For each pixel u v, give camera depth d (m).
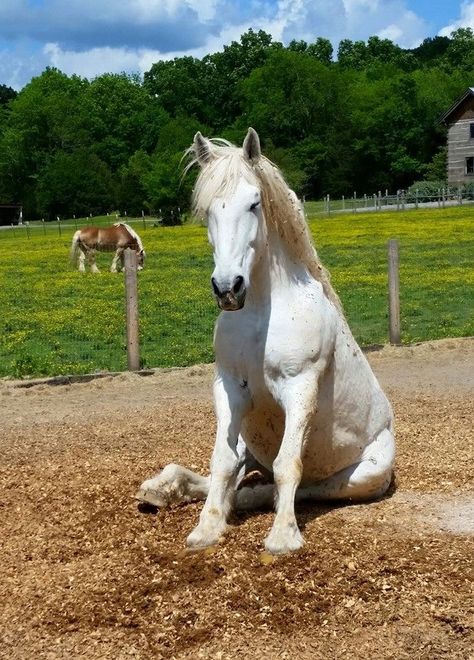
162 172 61.34
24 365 12.72
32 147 111.94
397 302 13.83
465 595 4.33
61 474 7.11
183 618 4.26
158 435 8.63
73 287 25.05
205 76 130.38
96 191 97.75
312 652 3.94
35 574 4.99
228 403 5.18
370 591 4.40
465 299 19.23
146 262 31.83
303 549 4.79
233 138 95.94
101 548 5.31
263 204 5.07
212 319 18.11
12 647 4.16
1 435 8.95
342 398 5.51
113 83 126.12
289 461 4.94
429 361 12.79
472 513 5.53
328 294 5.57
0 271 31.31
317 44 142.38
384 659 3.86
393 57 141.00
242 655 3.94
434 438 7.98
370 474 5.73
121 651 4.04
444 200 64.00
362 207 66.44
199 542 4.95
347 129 98.56
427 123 97.88
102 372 12.23
